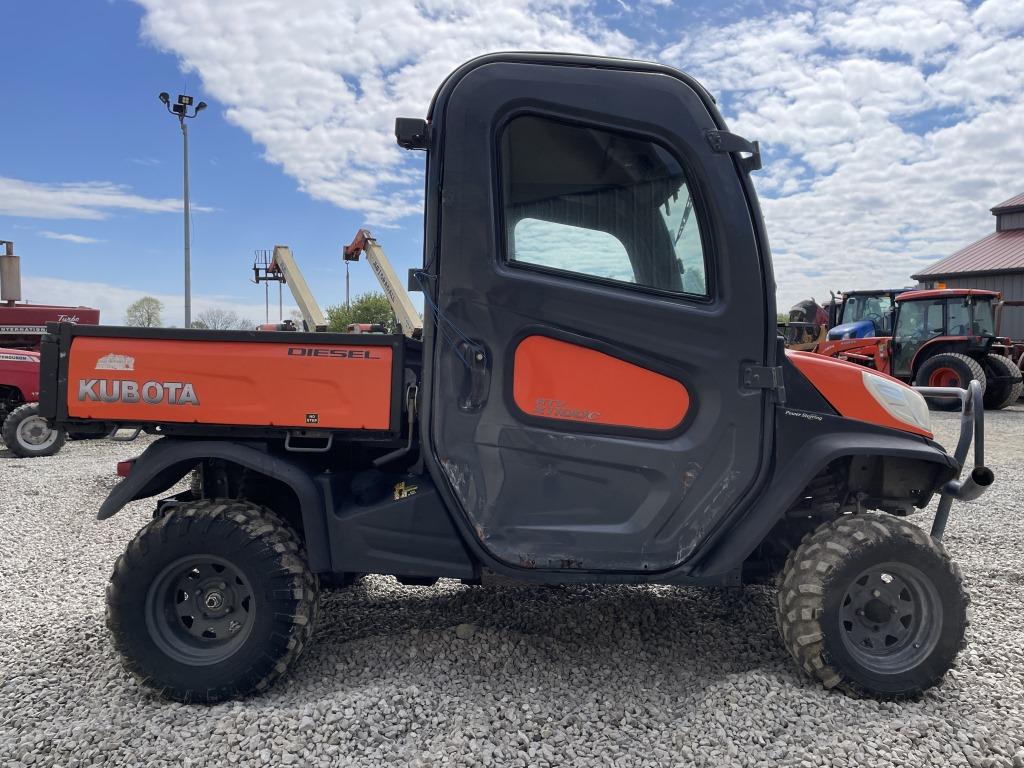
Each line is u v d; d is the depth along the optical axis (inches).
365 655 114.3
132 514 220.7
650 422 103.3
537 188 103.3
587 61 103.2
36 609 141.3
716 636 125.4
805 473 101.9
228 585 104.1
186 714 98.0
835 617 100.7
